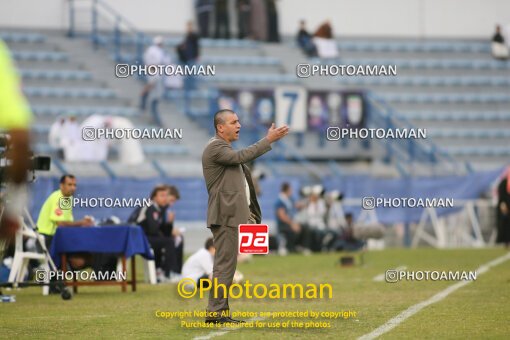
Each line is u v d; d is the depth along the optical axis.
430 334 23.86
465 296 33.88
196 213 64.88
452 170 76.19
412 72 97.06
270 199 68.75
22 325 26.53
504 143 89.88
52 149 69.56
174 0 93.75
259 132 77.12
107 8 88.38
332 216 69.50
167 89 80.88
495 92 96.44
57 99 82.12
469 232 71.69
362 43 99.06
